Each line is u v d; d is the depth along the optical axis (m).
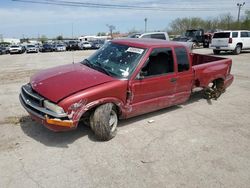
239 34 20.91
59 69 4.99
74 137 4.57
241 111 6.35
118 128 5.04
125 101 4.65
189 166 3.81
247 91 8.44
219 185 3.41
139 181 3.42
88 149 4.18
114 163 3.81
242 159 4.07
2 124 5.05
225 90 8.37
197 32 29.97
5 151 4.02
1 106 6.23
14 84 9.12
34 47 36.38
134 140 4.56
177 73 5.54
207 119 5.74
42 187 3.23
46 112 3.92
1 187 3.20
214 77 6.84
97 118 4.29
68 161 3.82
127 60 4.89
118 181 3.40
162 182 3.42
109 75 4.63
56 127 3.90
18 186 3.23
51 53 32.12
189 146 4.42
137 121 5.43
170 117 5.77
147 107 5.16
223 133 5.01
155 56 5.05
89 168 3.66
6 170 3.54
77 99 3.94
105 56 5.24
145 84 4.88
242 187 3.39
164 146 4.39
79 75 4.52
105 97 4.26
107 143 4.41
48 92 4.04
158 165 3.80
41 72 5.03
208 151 4.28
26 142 4.33
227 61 7.39
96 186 3.29
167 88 5.38
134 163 3.83
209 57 7.95
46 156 3.93
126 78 4.61
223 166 3.85
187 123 5.45
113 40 5.76
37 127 4.92
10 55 30.28
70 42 42.94
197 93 7.64
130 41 5.43
